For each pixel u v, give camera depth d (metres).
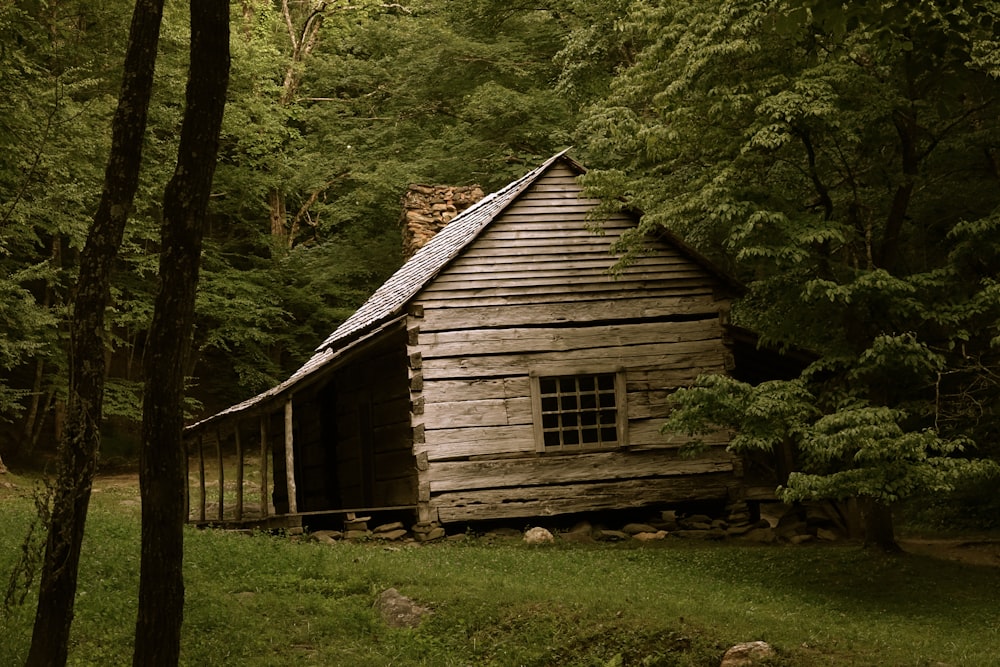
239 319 34.06
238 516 19.91
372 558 13.70
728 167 15.20
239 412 19.31
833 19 8.98
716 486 19.52
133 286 32.44
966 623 11.60
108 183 7.37
